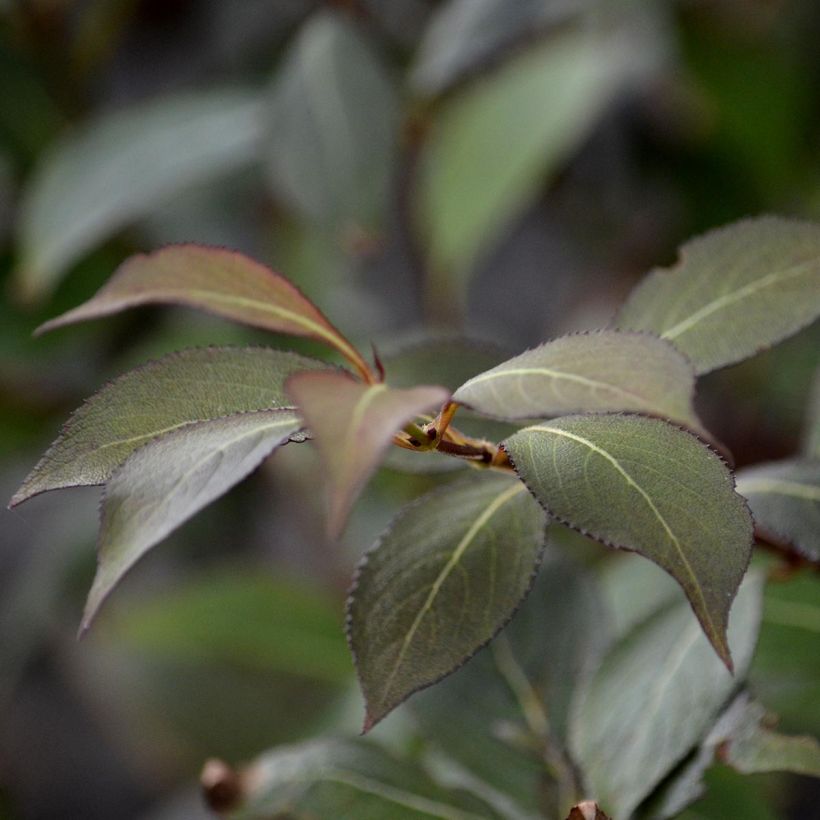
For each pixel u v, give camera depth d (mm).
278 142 1353
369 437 756
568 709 924
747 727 860
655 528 801
